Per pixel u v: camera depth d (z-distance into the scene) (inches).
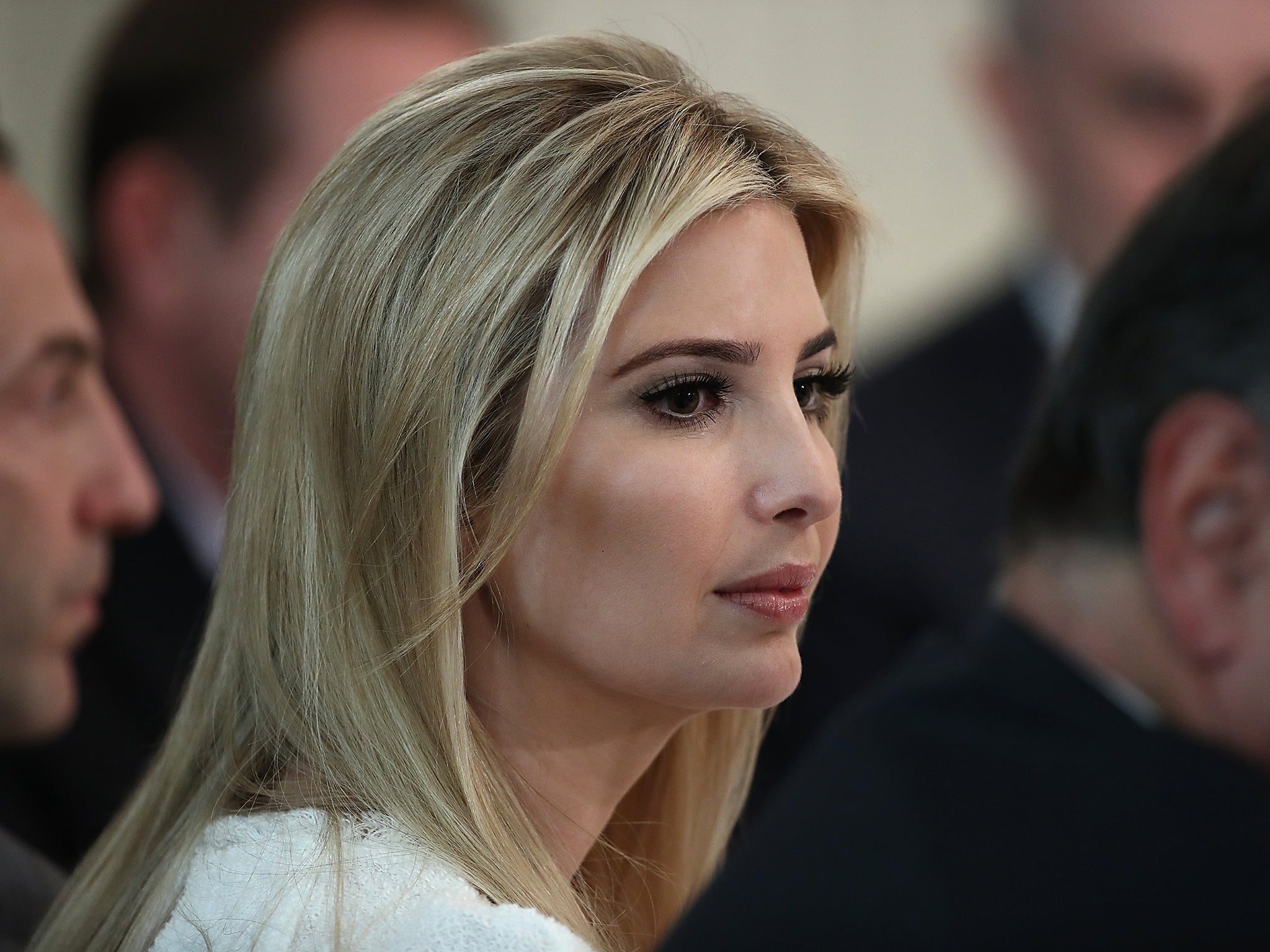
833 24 292.2
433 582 112.9
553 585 113.8
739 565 113.1
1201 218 108.6
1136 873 102.3
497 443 113.6
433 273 113.7
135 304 271.3
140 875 122.7
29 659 173.5
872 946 105.6
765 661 114.3
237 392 129.5
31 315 169.6
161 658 242.4
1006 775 108.3
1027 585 116.0
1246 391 104.2
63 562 174.9
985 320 271.0
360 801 113.2
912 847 107.9
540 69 121.1
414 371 113.1
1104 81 259.3
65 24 301.4
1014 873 104.7
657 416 112.7
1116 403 111.3
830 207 126.3
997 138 272.7
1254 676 103.3
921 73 283.4
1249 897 100.5
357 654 115.7
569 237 111.1
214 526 260.1
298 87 275.6
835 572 251.4
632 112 116.2
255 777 121.3
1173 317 107.9
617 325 110.9
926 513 255.4
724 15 299.7
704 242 113.7
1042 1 267.1
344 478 117.5
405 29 285.3
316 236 121.3
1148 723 106.3
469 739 115.6
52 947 124.8
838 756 115.0
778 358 115.0
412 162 118.1
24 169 299.3
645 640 112.4
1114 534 110.0
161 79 276.5
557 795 123.3
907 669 122.8
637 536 111.2
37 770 223.9
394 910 102.0
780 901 109.8
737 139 118.6
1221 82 248.8
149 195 276.4
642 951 148.7
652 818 150.2
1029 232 269.4
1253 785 103.1
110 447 179.0
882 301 283.0
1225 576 105.1
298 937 101.3
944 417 263.1
